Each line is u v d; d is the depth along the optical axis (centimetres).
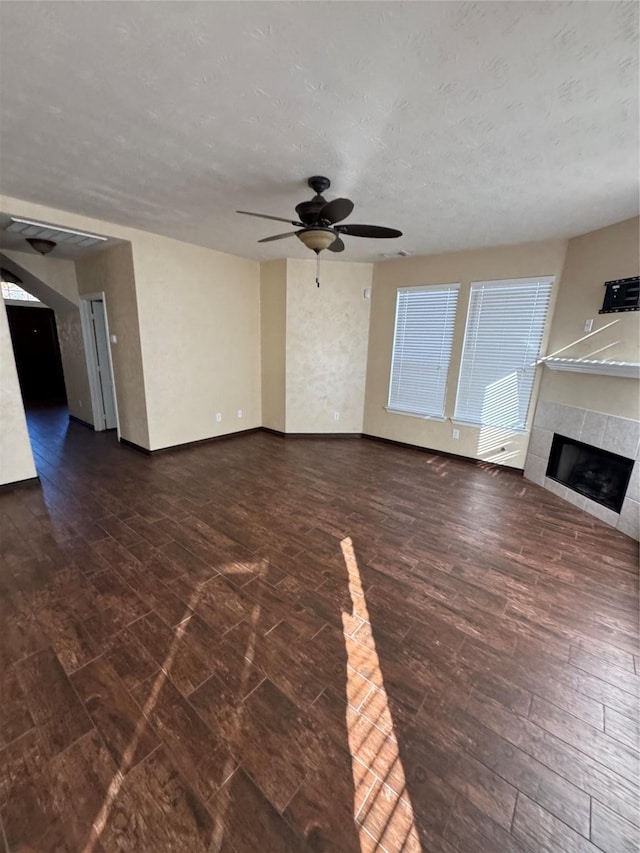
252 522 302
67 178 261
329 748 138
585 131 187
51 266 486
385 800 124
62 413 672
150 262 407
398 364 510
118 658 174
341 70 149
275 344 536
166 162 233
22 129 198
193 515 311
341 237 376
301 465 438
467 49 135
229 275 492
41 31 131
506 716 152
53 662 171
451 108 171
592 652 185
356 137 199
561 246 369
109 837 112
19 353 891
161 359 441
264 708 153
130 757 133
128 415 472
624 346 309
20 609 202
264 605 210
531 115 175
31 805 119
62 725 143
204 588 222
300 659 176
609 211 291
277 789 125
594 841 115
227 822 116
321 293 510
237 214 330
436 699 159
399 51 138
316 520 308
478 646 187
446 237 374
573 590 230
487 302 421
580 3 115
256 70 150
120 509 318
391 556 261
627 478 302
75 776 127
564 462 374
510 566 253
